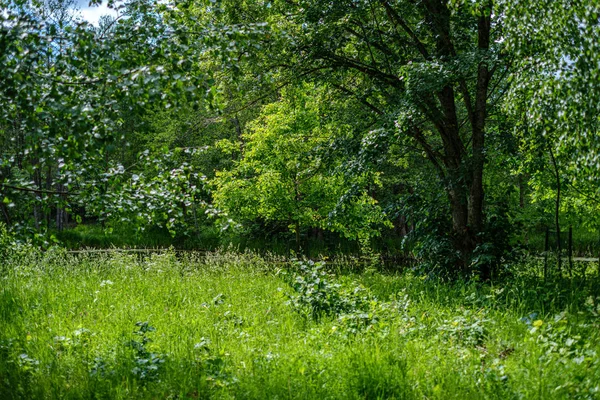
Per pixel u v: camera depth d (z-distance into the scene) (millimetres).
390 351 6027
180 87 5277
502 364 5742
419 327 7297
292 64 14047
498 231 12547
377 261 17391
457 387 5141
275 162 20781
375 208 20906
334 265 18031
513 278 11430
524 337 6762
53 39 5297
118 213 6703
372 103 15508
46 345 7035
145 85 5184
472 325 7020
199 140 31422
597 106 7484
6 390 5414
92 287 11664
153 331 7492
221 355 6266
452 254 12789
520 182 20328
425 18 12859
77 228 35219
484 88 12828
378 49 14445
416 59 13211
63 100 5262
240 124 31562
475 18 12383
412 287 11930
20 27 4965
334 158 14633
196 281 12727
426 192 14078
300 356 6047
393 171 24938
